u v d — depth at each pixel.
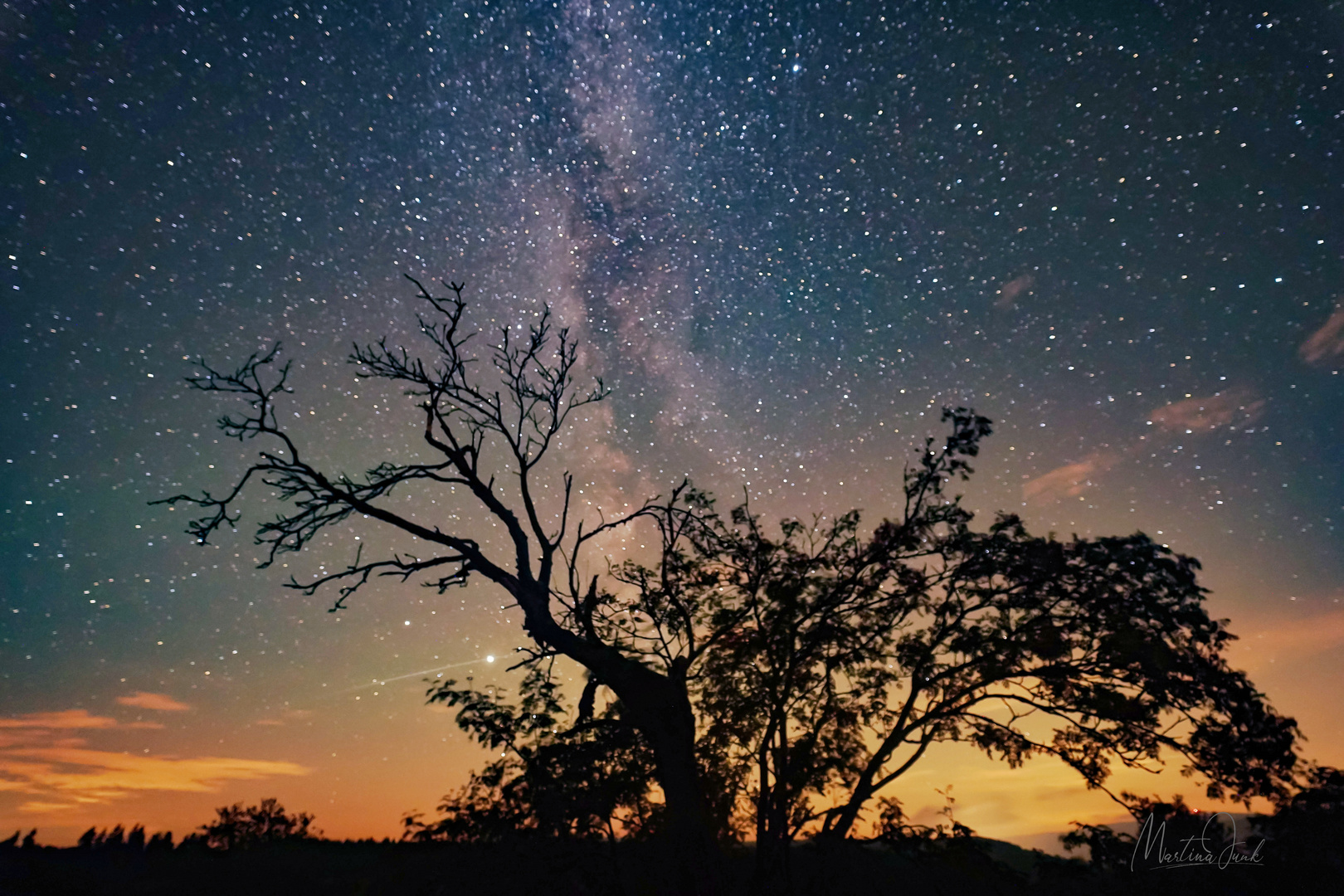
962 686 12.17
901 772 11.52
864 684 12.48
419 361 12.66
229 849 15.41
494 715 11.81
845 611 12.25
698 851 10.01
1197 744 10.88
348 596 11.51
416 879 11.62
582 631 12.29
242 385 11.65
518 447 13.05
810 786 11.41
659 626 12.79
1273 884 9.77
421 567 11.95
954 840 10.61
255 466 11.51
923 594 12.40
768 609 12.25
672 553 13.21
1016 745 11.75
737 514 13.05
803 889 10.73
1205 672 10.91
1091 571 11.65
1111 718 11.03
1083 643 11.52
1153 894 9.97
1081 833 10.65
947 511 12.36
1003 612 12.14
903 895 11.15
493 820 10.92
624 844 10.88
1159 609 11.11
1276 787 10.54
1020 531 12.27
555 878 10.50
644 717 11.01
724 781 11.84
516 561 12.50
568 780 10.93
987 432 12.20
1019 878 10.48
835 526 12.70
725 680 12.43
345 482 11.91
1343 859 9.74
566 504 13.25
